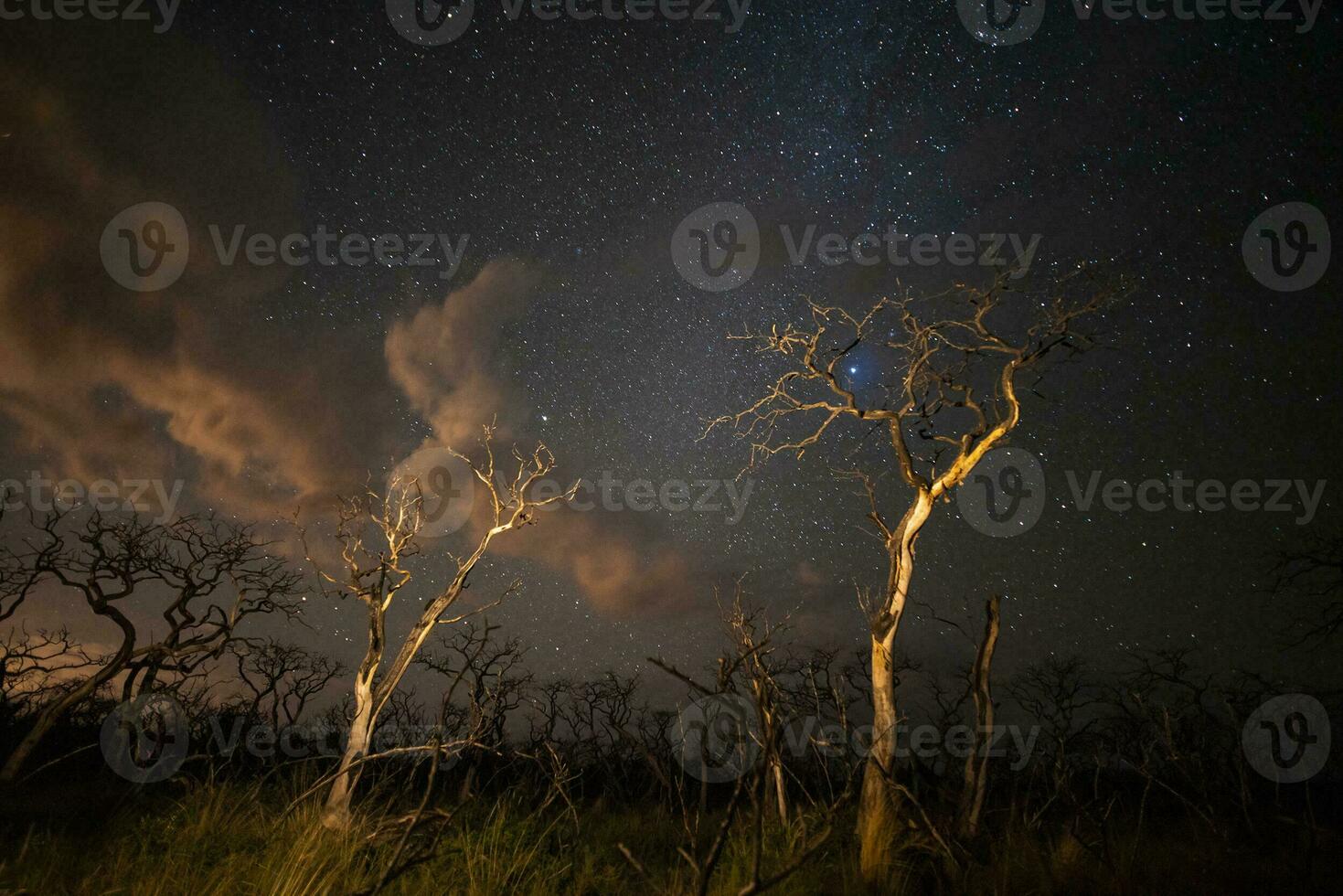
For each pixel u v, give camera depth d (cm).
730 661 921
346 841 946
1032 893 898
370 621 1219
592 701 2967
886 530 1181
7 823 1023
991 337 1170
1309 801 1097
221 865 850
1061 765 1509
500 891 888
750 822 1119
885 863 898
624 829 1465
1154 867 1016
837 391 1237
